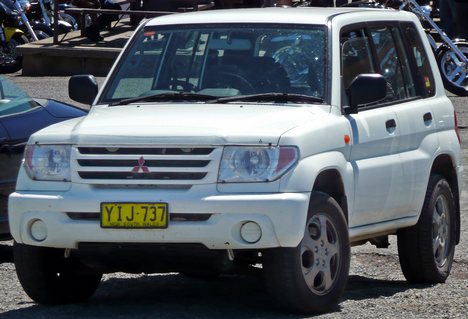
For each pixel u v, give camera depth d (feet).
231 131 42.01
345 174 45.44
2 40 147.43
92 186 42.47
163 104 47.11
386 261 60.23
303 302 42.98
